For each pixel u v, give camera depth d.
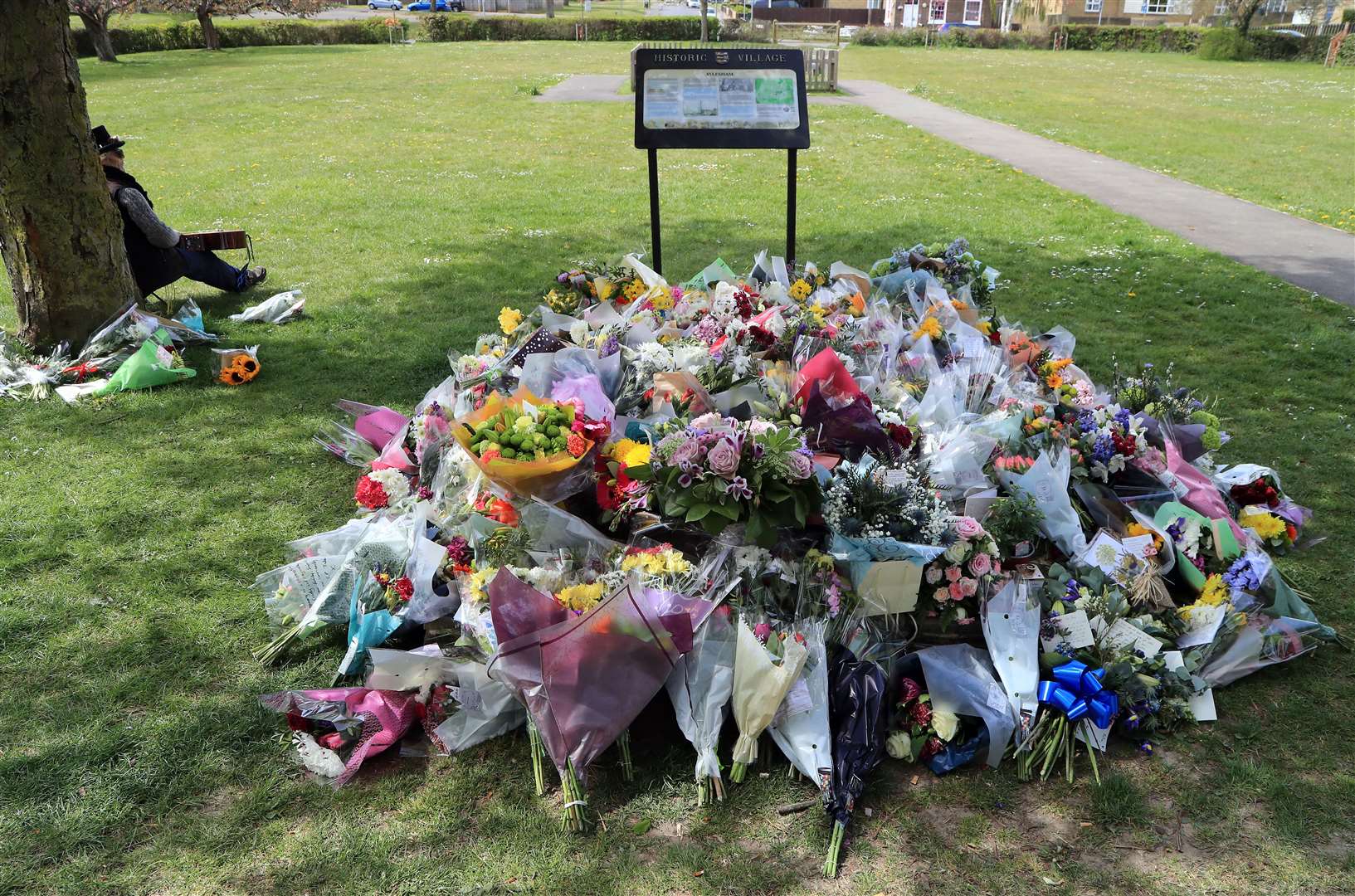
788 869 2.74
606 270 5.81
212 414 5.65
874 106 20.03
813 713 3.06
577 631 3.10
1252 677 3.51
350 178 12.59
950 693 3.16
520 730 3.26
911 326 5.12
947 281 5.98
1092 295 7.77
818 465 3.65
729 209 10.74
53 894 2.65
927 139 15.77
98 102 20.00
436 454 4.34
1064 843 2.83
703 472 3.35
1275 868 2.73
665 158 14.14
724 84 5.92
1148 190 12.01
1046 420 4.07
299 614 3.72
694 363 4.26
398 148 14.89
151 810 2.93
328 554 3.92
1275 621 3.54
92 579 4.05
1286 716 3.32
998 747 3.08
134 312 6.42
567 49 35.03
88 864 2.74
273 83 23.59
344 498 4.75
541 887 2.68
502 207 10.86
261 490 4.80
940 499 3.60
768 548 3.43
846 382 4.04
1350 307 7.47
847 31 45.31
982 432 4.01
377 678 3.22
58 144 6.08
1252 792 2.99
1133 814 2.92
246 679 3.50
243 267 8.14
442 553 3.63
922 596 3.54
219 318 7.32
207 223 10.15
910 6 51.00
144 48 34.47
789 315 4.95
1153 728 3.23
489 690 3.18
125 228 7.06
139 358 5.96
